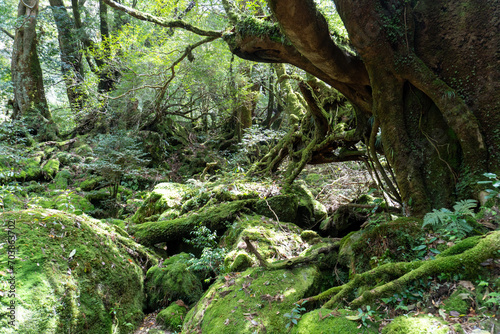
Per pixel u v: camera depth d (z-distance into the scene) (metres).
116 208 8.12
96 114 12.56
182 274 4.52
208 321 3.31
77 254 3.76
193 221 5.70
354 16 3.61
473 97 3.56
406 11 3.80
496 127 3.41
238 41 4.81
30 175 9.03
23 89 12.35
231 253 4.52
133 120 12.09
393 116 3.96
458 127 3.52
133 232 5.87
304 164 6.51
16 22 12.02
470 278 2.47
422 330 2.21
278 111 14.44
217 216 5.72
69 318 3.27
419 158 3.89
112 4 5.46
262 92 15.20
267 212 5.83
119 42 10.83
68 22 15.10
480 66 3.54
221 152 12.59
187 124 14.22
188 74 11.01
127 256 4.61
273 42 4.45
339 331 2.43
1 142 9.63
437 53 3.79
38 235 3.61
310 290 3.41
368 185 7.27
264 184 6.96
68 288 3.40
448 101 3.57
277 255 4.44
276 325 2.92
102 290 3.80
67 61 14.19
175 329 3.82
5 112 11.52
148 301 4.50
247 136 9.66
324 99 6.01
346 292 2.90
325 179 9.06
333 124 5.93
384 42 3.66
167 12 8.42
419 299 2.54
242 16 5.25
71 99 14.60
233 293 3.52
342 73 4.26
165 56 9.59
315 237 4.98
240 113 12.80
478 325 2.14
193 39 10.55
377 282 2.85
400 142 3.96
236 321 3.07
